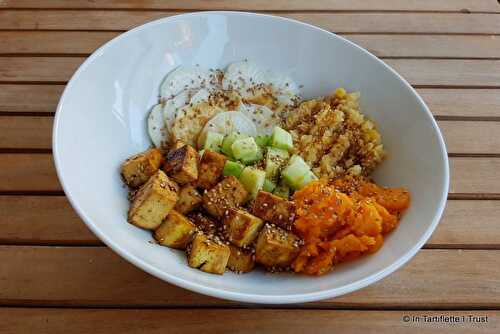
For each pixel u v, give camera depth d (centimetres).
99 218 25
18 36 40
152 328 26
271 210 28
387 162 33
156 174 28
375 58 34
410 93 32
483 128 36
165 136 34
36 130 34
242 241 28
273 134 33
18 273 27
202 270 26
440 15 45
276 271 28
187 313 26
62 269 28
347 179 32
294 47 36
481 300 28
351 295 28
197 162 30
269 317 27
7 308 26
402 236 27
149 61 34
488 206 32
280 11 44
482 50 42
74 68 38
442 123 36
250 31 35
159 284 27
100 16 42
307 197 29
